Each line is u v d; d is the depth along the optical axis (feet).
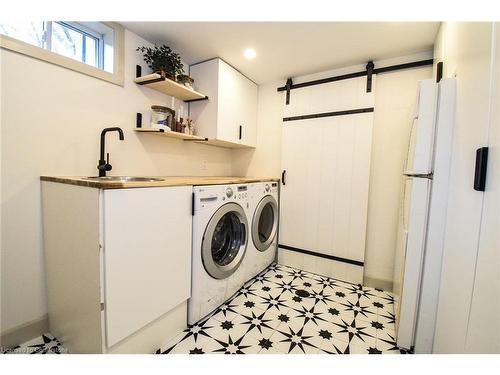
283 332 4.84
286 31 5.65
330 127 7.53
